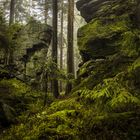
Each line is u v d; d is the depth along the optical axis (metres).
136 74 6.64
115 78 6.57
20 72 16.73
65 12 28.06
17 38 18.06
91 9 16.88
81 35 14.81
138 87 6.48
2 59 16.17
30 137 8.21
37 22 19.97
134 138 6.70
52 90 15.58
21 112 11.26
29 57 17.97
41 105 12.68
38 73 16.58
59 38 35.75
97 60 12.51
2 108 9.87
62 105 10.28
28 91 14.09
